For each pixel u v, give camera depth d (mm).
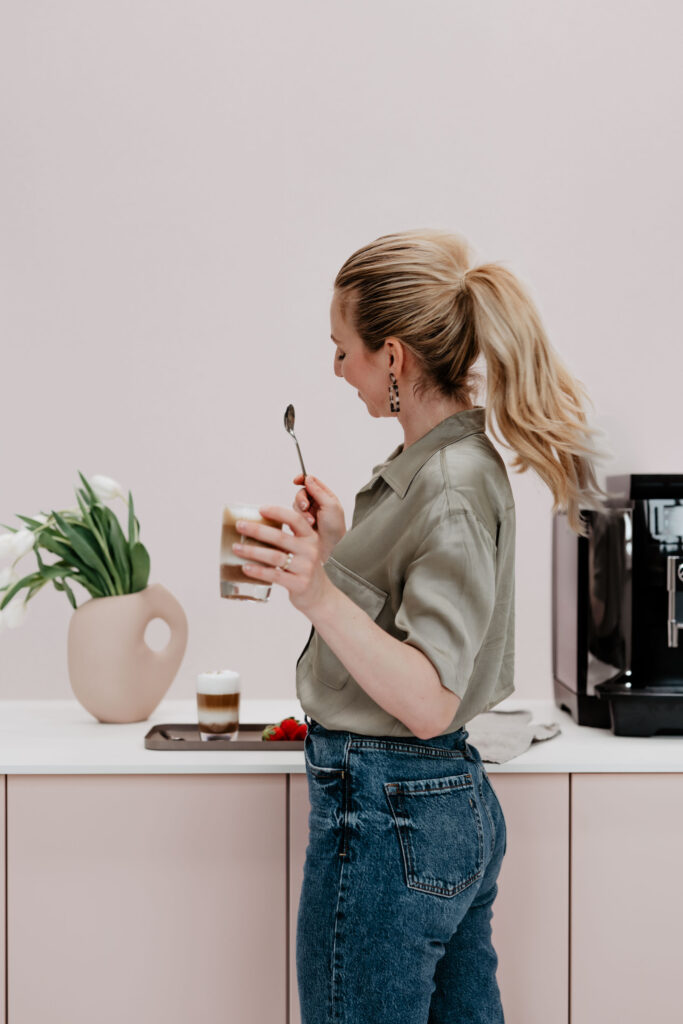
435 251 1339
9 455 2402
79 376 2404
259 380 2418
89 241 2400
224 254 2410
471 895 1261
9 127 2393
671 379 2436
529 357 1292
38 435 2404
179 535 2416
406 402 1365
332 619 1127
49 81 2393
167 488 2412
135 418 2412
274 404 2420
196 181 2404
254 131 2402
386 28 2404
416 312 1313
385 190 2416
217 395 2414
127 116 2398
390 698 1136
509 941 1635
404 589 1229
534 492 2412
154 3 2391
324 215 2412
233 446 2416
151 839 1615
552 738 1790
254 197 2404
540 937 1635
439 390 1353
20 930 1613
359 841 1221
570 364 2434
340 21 2402
